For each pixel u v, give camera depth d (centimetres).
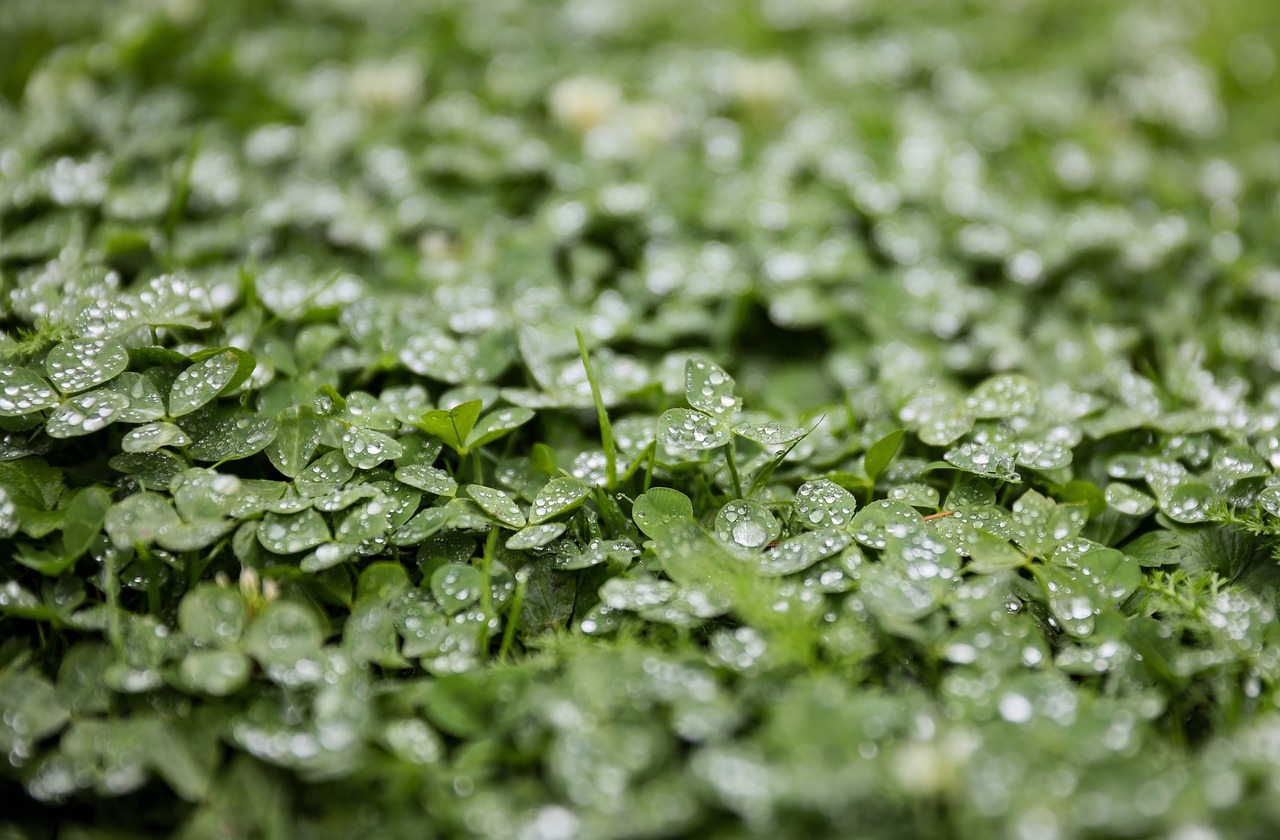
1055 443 47
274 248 55
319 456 47
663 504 46
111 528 44
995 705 43
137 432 45
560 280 55
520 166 58
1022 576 46
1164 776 41
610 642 45
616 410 49
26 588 45
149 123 59
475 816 42
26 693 43
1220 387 51
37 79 59
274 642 43
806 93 65
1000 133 62
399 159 59
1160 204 59
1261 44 72
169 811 43
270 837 42
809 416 49
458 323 50
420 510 46
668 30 71
